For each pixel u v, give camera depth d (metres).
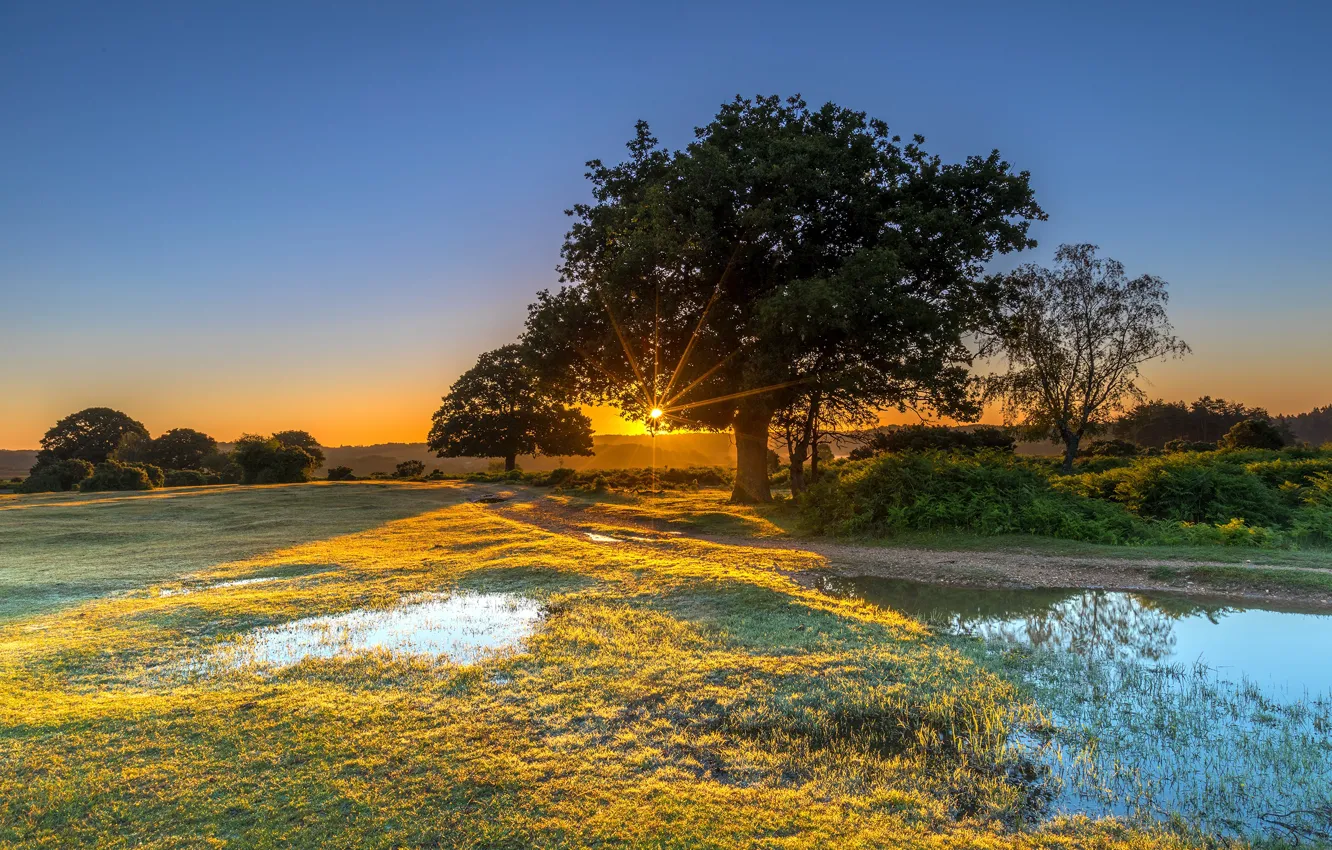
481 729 5.61
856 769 4.93
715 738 5.44
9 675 7.30
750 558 14.88
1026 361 34.81
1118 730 5.62
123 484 44.53
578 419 67.06
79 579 13.83
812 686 6.59
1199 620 9.48
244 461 55.22
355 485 48.12
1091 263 33.44
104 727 5.68
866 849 3.90
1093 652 7.89
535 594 11.10
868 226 21.58
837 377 21.69
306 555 16.31
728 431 28.27
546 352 25.69
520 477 51.69
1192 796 4.57
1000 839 4.04
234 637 8.80
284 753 5.15
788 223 21.06
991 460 19.58
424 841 4.01
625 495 34.28
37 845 4.03
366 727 5.64
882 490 17.94
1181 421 88.88
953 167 22.17
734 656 7.55
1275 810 4.39
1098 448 48.47
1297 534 14.70
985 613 10.01
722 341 22.56
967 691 6.45
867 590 11.70
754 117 23.70
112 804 4.46
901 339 21.30
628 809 4.32
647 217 22.09
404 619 9.67
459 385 65.25
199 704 6.21
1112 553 13.66
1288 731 5.59
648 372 23.84
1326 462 20.44
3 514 27.09
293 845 3.98
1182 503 16.97
